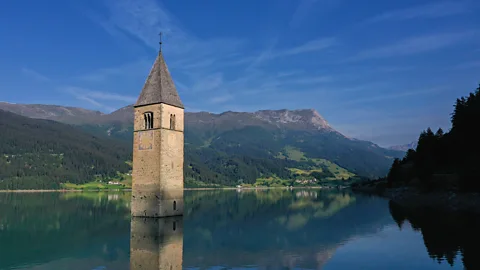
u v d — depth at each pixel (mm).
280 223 71000
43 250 46438
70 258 42031
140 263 39312
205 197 178125
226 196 190750
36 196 185125
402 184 165125
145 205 75125
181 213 78438
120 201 141875
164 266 38000
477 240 47844
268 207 110312
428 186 113875
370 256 41656
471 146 119000
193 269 37031
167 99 75875
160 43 79812
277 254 43406
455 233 53562
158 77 77188
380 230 60094
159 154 73875
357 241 50969
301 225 68000
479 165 92500
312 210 98688
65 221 74188
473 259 38469
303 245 48625
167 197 75062
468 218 68438
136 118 77500
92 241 51844
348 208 102750
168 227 64312
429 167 116938
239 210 100125
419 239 50500
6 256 43438
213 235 56531
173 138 76625
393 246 46656
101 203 129125
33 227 66062
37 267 38406
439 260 38562
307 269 36812
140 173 75938
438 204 96938
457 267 35750
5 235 57844
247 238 53938
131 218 75562
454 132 131375
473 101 130000
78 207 110500
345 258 41031
